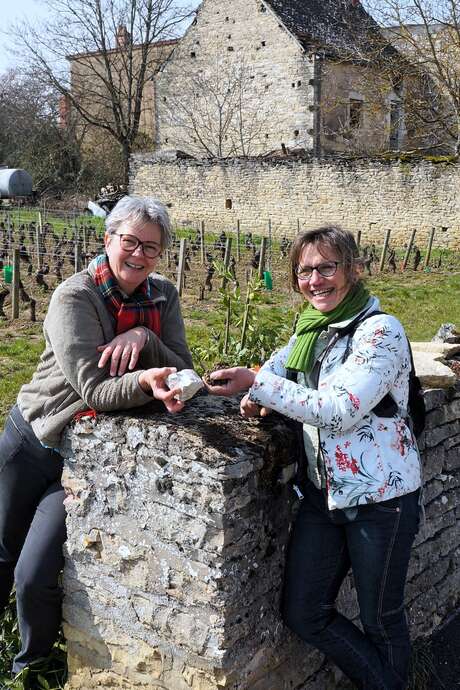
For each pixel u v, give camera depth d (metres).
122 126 36.59
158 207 2.65
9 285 14.66
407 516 2.45
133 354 2.60
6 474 2.91
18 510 2.97
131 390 2.48
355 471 2.38
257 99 31.83
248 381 2.57
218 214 28.95
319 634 2.58
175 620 2.51
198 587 2.43
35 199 32.69
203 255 19.77
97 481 2.64
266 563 2.56
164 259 19.00
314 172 26.05
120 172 37.91
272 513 2.56
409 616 3.42
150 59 38.91
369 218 25.03
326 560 2.54
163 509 2.47
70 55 36.38
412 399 2.62
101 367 2.58
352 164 25.08
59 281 15.45
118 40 35.69
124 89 38.62
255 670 2.57
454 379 3.57
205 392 2.85
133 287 2.78
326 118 30.61
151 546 2.53
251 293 4.61
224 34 32.25
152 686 2.62
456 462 3.71
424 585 3.52
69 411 2.67
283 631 2.69
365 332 2.40
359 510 2.41
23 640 2.94
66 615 2.85
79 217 28.52
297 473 2.61
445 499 3.64
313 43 30.28
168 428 2.43
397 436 2.45
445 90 24.36
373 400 2.32
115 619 2.69
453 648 3.48
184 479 2.40
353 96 30.53
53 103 38.25
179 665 2.53
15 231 20.98
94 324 2.63
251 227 28.09
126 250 2.62
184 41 33.50
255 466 2.40
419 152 27.66
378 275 18.42
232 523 2.37
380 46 24.11
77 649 2.84
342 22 29.72
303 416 2.32
